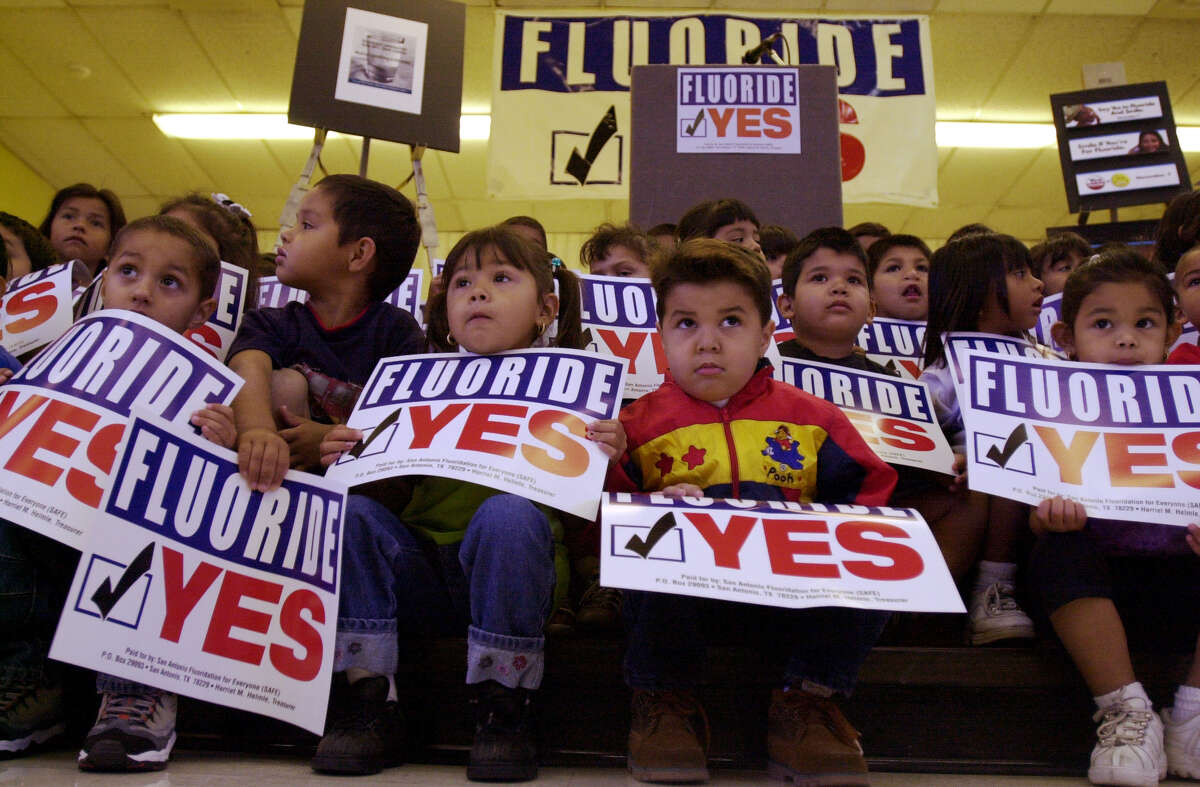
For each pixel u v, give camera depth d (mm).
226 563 950
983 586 1275
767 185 2484
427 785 885
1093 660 1042
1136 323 1253
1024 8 4441
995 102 5199
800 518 983
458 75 2311
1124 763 957
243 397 1200
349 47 2229
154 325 1099
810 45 3982
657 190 2500
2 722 979
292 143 5793
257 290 1854
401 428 1126
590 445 1095
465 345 1241
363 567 1021
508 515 984
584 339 1652
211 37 4758
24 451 974
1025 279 1621
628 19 4051
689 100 2547
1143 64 4820
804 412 1192
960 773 1050
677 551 924
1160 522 1078
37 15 4617
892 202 3859
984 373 1225
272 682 923
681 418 1188
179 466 957
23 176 6027
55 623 1062
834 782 917
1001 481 1129
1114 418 1172
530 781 929
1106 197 3572
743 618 1134
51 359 1069
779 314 1828
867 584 907
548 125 3951
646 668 971
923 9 4461
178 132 5691
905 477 1389
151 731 911
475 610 981
